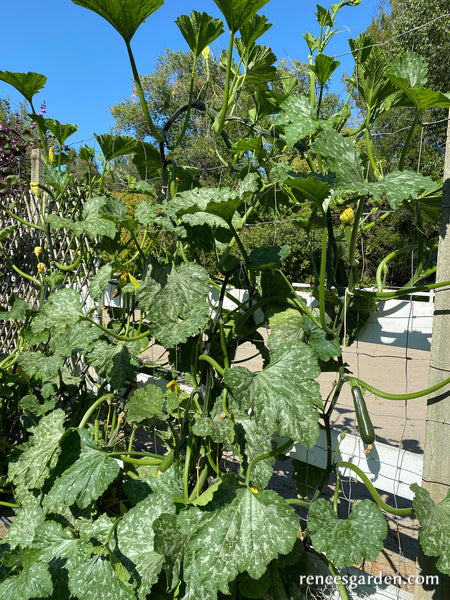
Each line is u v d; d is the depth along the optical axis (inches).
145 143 92.0
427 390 53.1
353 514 54.9
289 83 93.7
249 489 58.3
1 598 63.7
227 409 65.8
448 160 52.9
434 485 55.6
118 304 111.0
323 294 56.9
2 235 117.4
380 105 68.7
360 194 49.2
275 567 61.4
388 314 65.2
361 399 59.3
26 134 189.9
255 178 58.4
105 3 55.4
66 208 121.7
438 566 47.9
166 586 63.2
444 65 402.9
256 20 69.7
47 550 69.2
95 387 118.1
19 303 120.9
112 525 65.4
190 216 61.8
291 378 56.2
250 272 72.9
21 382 112.7
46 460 68.9
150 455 69.7
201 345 72.2
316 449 70.7
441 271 54.4
